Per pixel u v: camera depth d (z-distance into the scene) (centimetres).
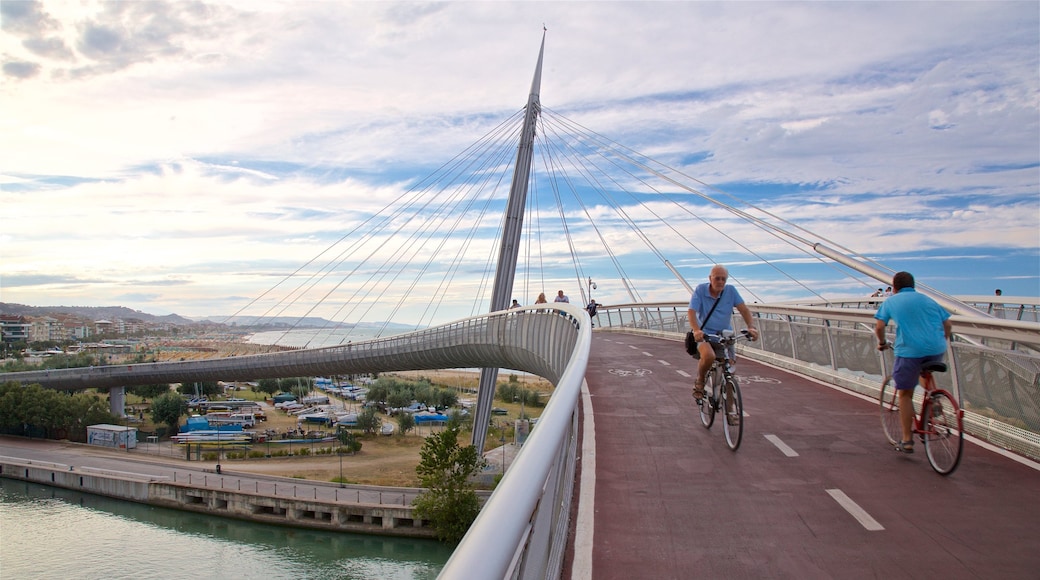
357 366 6384
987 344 841
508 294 4528
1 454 8031
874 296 2770
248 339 11288
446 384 17338
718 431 945
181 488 5909
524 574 260
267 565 4409
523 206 4744
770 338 1900
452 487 4381
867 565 482
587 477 715
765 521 576
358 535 4966
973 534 539
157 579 4328
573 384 379
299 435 9381
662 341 2856
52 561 4675
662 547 518
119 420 9944
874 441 866
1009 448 802
